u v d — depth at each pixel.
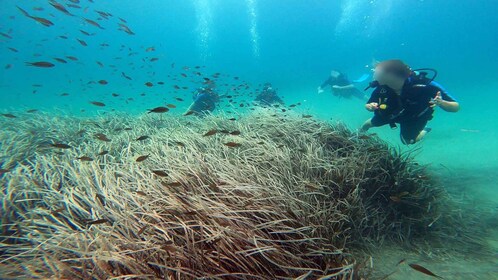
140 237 1.92
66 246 1.96
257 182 2.77
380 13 58.97
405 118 4.45
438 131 8.93
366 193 3.40
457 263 2.54
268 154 3.46
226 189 2.38
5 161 4.02
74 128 6.41
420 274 2.35
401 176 3.59
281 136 4.44
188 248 1.78
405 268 2.45
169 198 2.19
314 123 4.92
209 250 1.76
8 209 2.65
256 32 71.81
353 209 2.94
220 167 2.95
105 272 1.66
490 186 4.42
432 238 3.01
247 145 3.89
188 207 2.13
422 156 6.48
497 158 5.75
